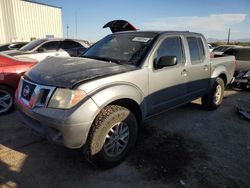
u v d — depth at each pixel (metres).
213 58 5.04
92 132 2.61
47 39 8.25
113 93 2.69
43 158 3.08
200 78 4.46
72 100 2.45
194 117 4.85
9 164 2.91
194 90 4.38
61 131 2.43
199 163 3.08
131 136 3.06
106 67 2.99
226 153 3.38
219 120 4.73
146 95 3.24
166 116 4.84
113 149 2.88
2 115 4.53
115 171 2.86
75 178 2.70
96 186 2.58
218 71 5.03
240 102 5.23
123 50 3.57
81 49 8.70
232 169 2.97
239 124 4.55
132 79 3.00
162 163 3.05
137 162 3.06
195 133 4.04
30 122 2.81
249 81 7.47
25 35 20.47
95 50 3.92
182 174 2.83
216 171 2.92
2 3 18.50
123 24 5.81
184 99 4.14
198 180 2.73
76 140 2.47
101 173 2.81
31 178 2.67
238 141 3.80
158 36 3.58
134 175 2.79
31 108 2.68
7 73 4.49
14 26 19.50
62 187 2.55
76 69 2.87
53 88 2.54
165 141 3.68
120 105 3.00
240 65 7.88
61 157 3.12
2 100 4.54
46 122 2.50
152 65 3.30
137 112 3.27
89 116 2.48
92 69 2.87
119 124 2.87
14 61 4.77
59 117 2.42
